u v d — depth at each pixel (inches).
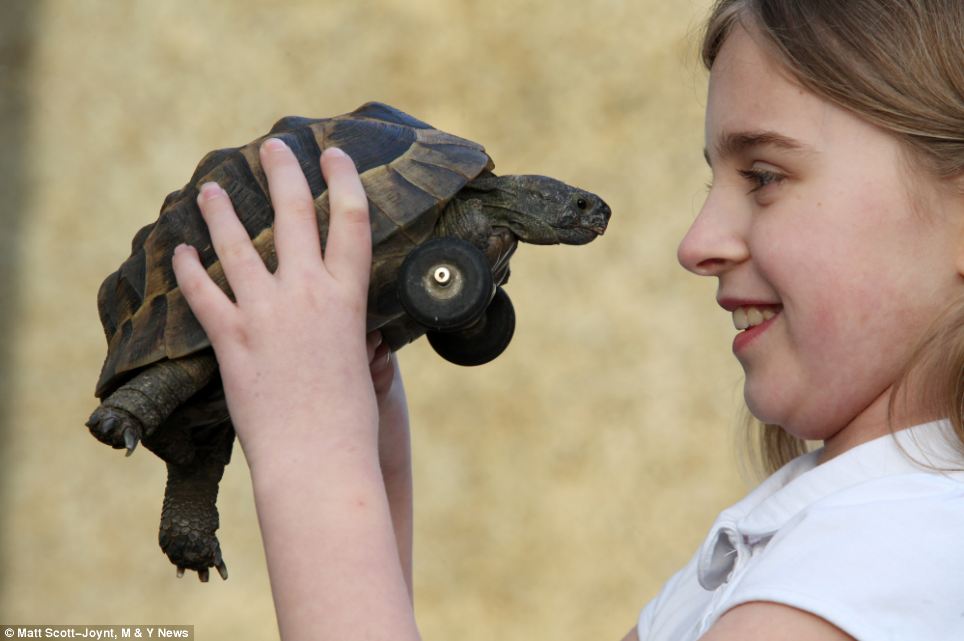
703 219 90.7
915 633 73.2
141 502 398.3
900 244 83.2
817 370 85.1
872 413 86.4
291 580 79.4
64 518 395.2
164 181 439.8
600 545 377.4
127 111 445.4
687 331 406.0
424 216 93.7
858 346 84.0
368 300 92.0
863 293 83.3
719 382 398.9
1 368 414.3
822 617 73.5
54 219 433.1
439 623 363.6
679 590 106.0
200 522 96.9
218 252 89.3
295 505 80.7
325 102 446.0
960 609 74.3
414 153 97.7
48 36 450.9
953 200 83.7
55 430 408.5
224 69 450.0
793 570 76.7
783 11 87.7
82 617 380.2
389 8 453.4
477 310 88.8
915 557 75.6
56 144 440.5
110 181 439.2
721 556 92.8
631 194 426.0
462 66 446.0
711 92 92.8
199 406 93.6
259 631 372.2
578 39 445.4
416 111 442.9
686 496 384.5
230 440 99.2
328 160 92.5
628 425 393.4
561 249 414.6
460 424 390.6
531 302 407.2
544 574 372.2
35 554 390.6
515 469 386.0
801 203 84.9
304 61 449.7
